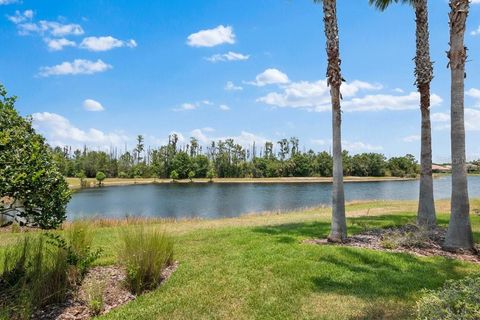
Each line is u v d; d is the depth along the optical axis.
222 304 5.05
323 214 17.02
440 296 3.30
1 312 4.07
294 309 4.88
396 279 5.93
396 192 49.31
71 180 76.88
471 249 7.86
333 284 5.77
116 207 35.66
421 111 10.76
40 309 4.77
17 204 4.61
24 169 4.35
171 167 91.12
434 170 122.00
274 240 8.83
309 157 100.50
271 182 79.69
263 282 5.86
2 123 4.57
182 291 5.50
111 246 8.30
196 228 11.60
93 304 4.79
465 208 7.98
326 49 8.91
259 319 4.61
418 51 10.69
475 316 2.86
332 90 8.85
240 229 10.73
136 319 4.59
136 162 103.75
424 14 10.59
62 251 5.55
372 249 7.92
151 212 31.42
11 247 7.64
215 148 99.81
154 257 5.87
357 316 4.64
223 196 46.31
